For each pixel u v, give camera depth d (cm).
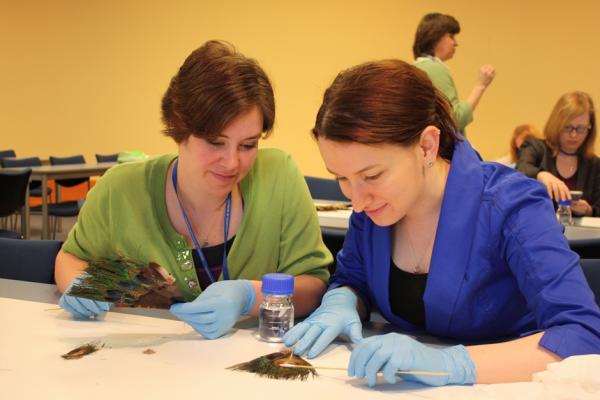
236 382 81
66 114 691
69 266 131
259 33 587
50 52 688
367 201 92
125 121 665
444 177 104
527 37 480
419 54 337
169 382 81
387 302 113
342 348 97
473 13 497
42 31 688
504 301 104
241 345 97
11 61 704
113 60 661
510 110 493
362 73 91
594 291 130
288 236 133
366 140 86
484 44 496
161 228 126
